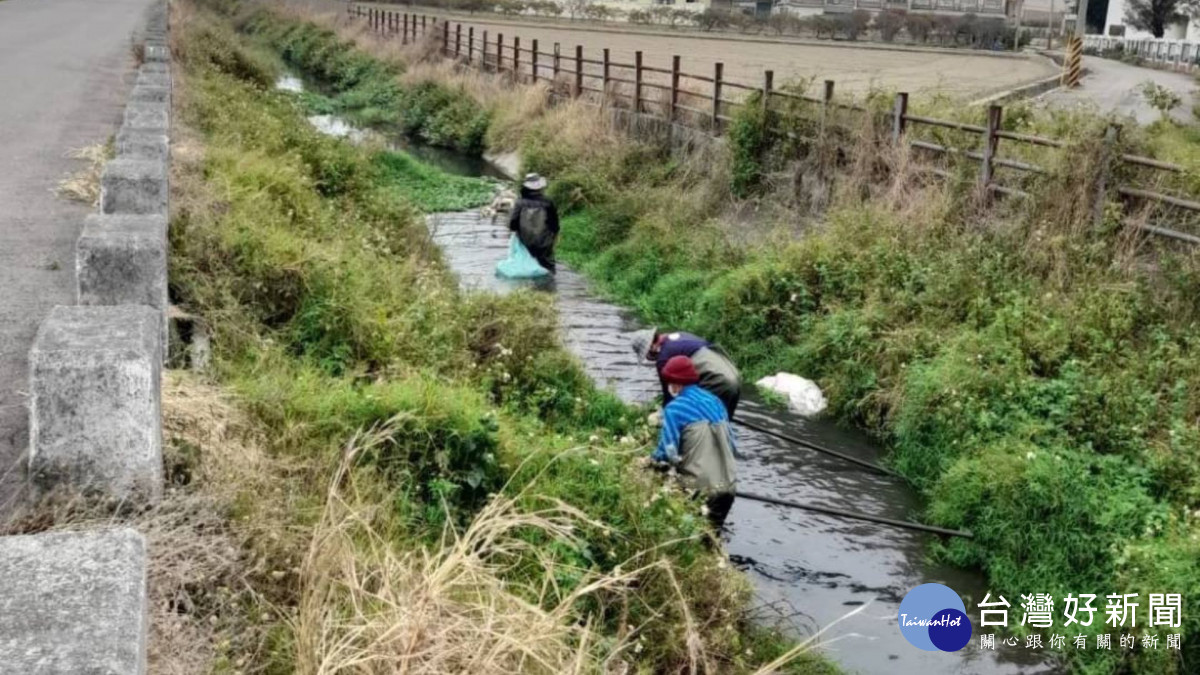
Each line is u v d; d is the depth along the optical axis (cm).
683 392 697
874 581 677
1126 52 5812
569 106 2028
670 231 1403
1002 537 702
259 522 443
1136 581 610
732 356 1079
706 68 3406
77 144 1109
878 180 1302
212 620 385
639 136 1816
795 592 655
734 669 538
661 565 514
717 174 1534
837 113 1399
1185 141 1489
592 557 550
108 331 410
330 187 1351
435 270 1100
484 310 913
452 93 2597
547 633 403
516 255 1350
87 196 894
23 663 226
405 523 527
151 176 658
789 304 1095
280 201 998
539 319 916
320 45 3894
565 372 867
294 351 723
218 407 539
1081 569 662
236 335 684
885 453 881
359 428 532
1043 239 1031
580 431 766
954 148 1217
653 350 818
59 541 274
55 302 630
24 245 745
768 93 1500
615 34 5481
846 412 940
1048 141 1076
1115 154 1020
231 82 2059
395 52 3309
